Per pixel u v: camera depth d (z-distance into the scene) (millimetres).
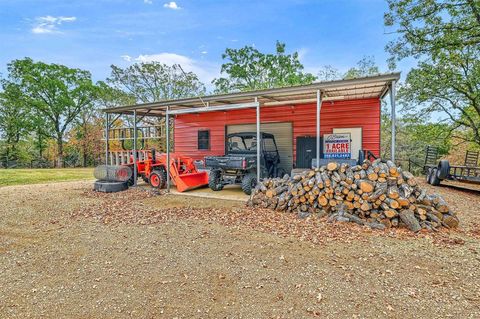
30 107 25859
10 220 5402
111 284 2871
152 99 25359
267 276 2990
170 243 4035
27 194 8094
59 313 2369
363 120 8688
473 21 11516
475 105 12883
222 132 10930
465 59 12430
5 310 2414
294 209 5555
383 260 3348
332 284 2797
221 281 2904
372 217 4762
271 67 27734
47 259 3527
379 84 6355
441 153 16516
